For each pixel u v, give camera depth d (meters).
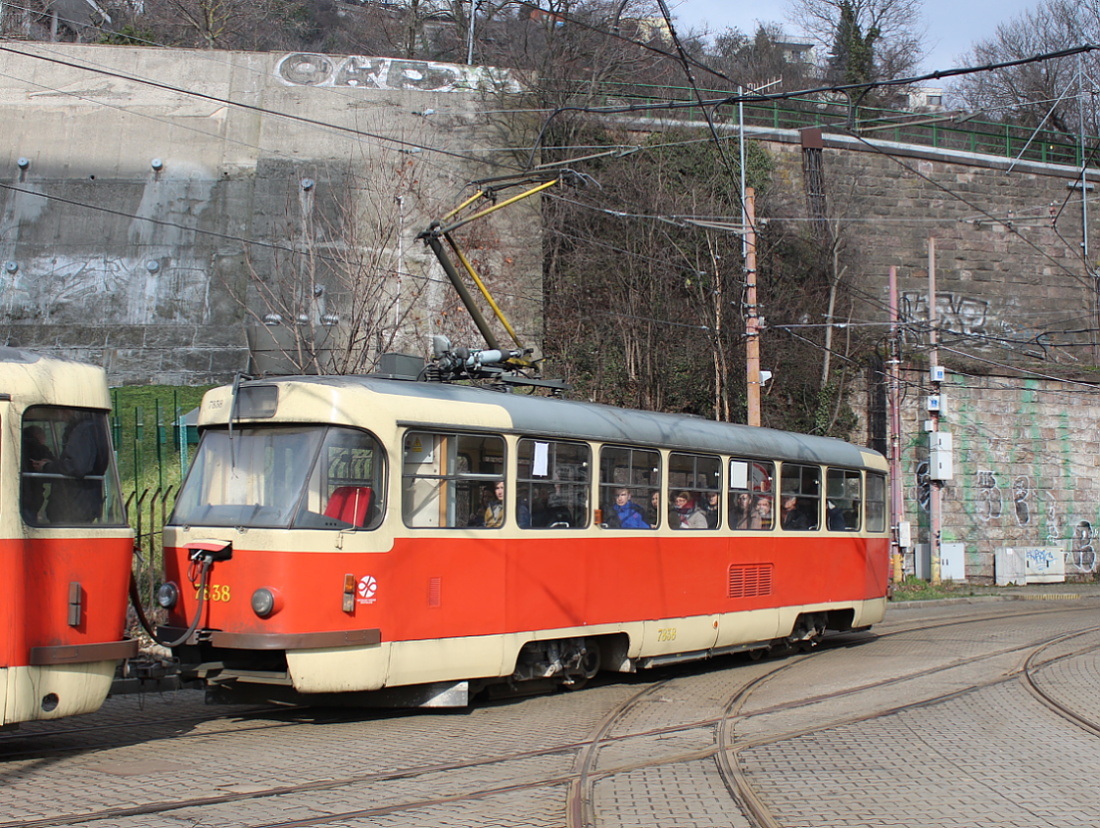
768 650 14.36
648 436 11.77
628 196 28.86
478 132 27.67
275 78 27.84
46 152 26.78
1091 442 31.77
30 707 7.27
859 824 6.14
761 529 13.52
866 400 30.02
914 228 34.16
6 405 7.38
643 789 6.96
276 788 6.86
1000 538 30.34
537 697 10.89
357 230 24.00
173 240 25.72
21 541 7.33
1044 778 7.38
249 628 8.61
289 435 9.04
